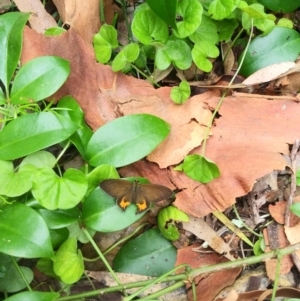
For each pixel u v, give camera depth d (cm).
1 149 26
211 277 29
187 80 31
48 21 31
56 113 27
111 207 27
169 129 28
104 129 28
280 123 30
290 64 30
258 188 30
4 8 32
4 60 28
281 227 30
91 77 29
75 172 26
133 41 32
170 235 29
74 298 27
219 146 29
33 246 24
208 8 30
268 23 30
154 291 29
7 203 25
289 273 29
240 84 30
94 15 31
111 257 29
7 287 27
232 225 30
